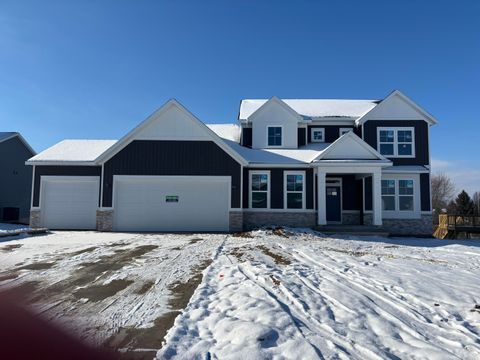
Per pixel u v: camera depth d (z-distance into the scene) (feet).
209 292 20.13
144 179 55.47
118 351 12.89
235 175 55.88
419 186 59.52
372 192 56.34
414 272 25.75
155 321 15.99
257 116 63.77
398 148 60.90
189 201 55.77
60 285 22.11
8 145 81.30
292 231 51.13
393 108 61.72
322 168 54.29
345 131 65.10
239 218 55.21
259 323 15.07
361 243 43.75
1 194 79.05
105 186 55.21
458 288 21.27
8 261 29.68
